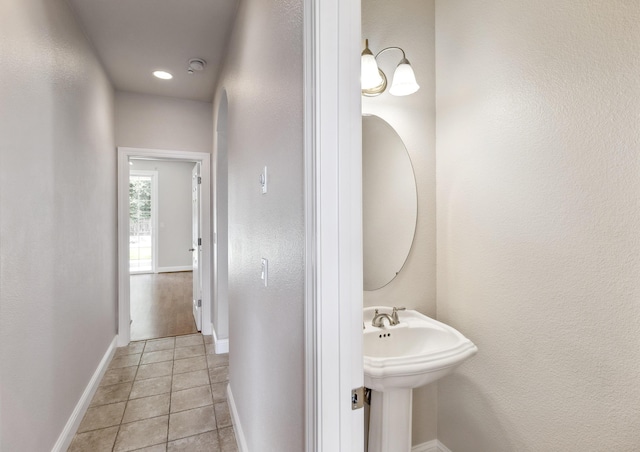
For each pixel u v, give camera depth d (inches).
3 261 47.8
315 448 29.4
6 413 48.0
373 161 61.6
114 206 119.3
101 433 75.0
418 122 64.2
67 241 72.2
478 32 55.9
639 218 36.9
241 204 70.3
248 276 63.2
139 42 89.9
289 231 38.1
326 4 29.0
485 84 54.9
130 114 123.0
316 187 28.8
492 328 54.7
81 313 81.3
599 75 39.9
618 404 39.2
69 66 73.8
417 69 63.7
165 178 297.1
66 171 71.8
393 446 53.9
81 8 75.2
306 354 30.9
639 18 36.4
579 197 42.4
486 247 55.5
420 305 65.1
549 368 46.5
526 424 49.7
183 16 78.6
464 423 60.6
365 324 57.3
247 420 64.6
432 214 65.8
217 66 103.6
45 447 60.7
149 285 237.6
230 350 86.8
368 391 56.3
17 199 51.7
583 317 42.4
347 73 29.8
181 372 103.8
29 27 55.4
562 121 43.9
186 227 305.3
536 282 47.9
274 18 44.4
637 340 37.5
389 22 61.6
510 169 51.1
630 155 37.4
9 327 49.2
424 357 44.4
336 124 29.3
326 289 29.0
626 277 38.2
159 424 78.5
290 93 37.3
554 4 44.4
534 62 47.1
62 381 68.9
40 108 59.6
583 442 42.8
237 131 75.2
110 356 110.5
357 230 30.4
